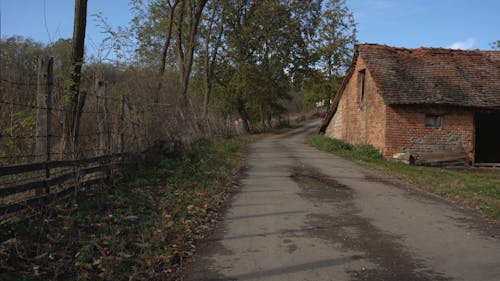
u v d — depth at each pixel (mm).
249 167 14258
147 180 9094
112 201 6844
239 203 8320
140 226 5992
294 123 71000
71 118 7324
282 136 41688
